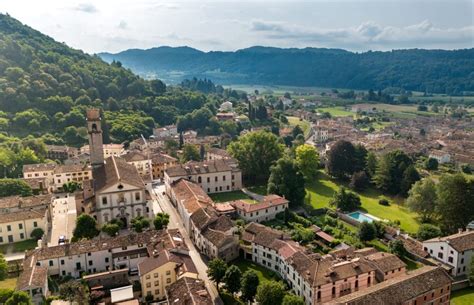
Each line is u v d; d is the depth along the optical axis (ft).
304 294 335.88
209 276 353.72
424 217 541.34
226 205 522.88
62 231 478.18
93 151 553.64
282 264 376.27
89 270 382.83
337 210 566.77
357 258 369.71
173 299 308.40
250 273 333.42
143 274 339.57
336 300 303.07
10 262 394.73
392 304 301.84
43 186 590.55
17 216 451.12
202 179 620.49
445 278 335.47
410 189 599.16
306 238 446.19
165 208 554.05
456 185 489.67
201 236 427.33
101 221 479.41
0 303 312.29
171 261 349.00
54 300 331.57
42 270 347.15
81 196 513.04
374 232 463.83
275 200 531.91
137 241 399.85
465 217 482.28
